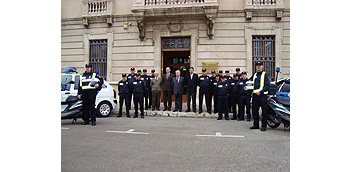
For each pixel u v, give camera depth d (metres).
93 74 7.96
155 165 3.93
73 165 3.95
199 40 12.71
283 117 6.86
